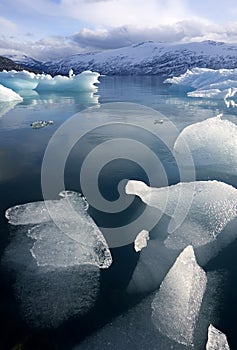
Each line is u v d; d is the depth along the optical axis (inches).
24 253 194.5
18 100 821.2
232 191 245.4
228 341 141.4
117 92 1088.8
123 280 175.8
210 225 216.7
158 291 168.1
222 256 193.2
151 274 180.2
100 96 947.3
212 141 367.9
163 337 143.6
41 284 172.4
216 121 412.5
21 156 360.5
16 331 147.0
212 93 884.6
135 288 170.6
